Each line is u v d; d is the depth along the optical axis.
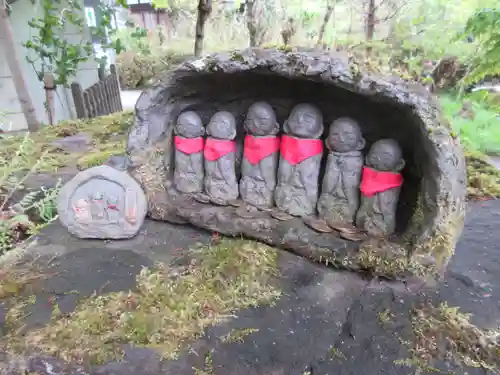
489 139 2.21
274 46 1.28
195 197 1.54
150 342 1.04
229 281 1.24
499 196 1.80
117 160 2.10
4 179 1.54
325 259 1.29
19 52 3.07
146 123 1.49
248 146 1.44
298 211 1.41
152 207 1.53
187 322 1.10
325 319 1.12
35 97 3.26
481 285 1.23
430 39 1.99
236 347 1.04
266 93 1.42
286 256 1.36
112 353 1.01
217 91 1.46
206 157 1.50
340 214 1.36
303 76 1.20
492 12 1.84
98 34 3.44
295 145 1.35
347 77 1.15
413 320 1.11
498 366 0.98
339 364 0.99
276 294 1.21
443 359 1.00
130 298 1.18
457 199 1.13
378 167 1.24
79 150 2.35
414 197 1.28
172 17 3.20
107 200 1.44
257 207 1.47
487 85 2.60
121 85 4.61
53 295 1.21
